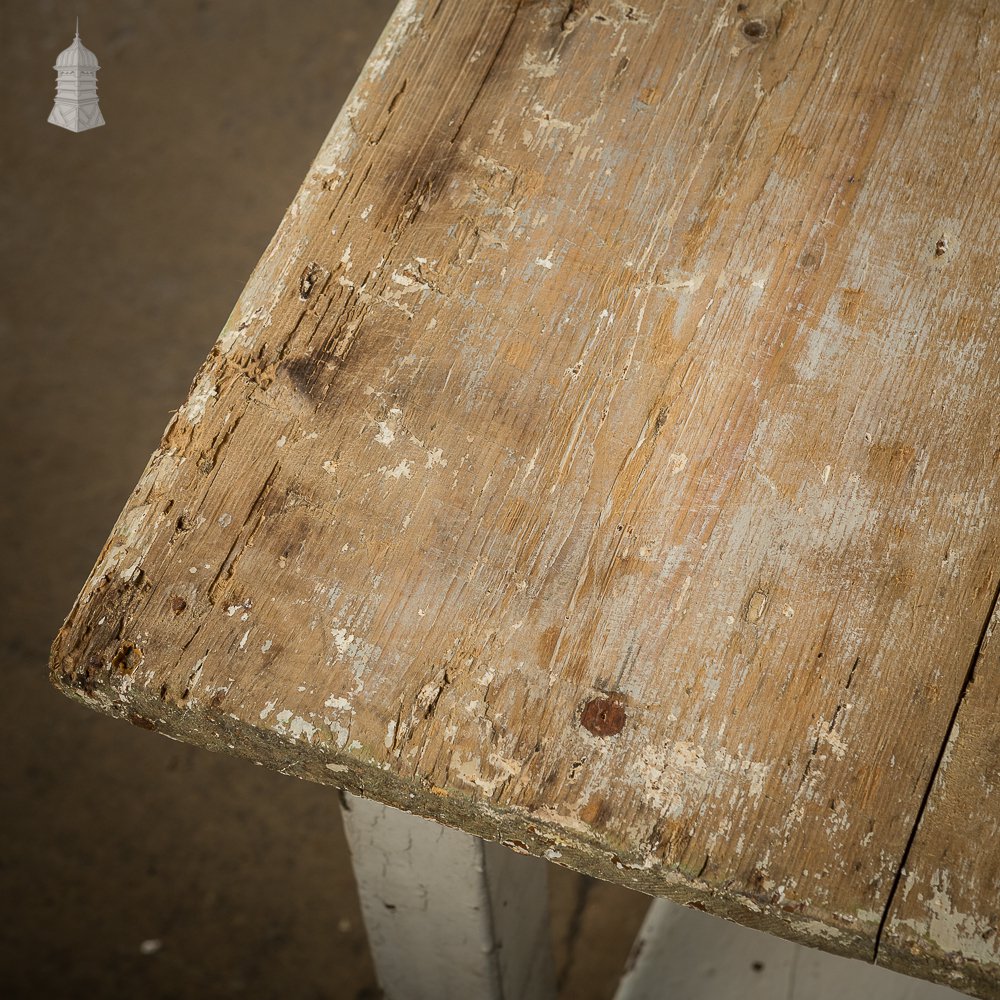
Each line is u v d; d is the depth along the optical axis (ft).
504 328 3.49
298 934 9.09
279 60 12.26
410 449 3.35
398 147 3.76
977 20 3.91
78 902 9.15
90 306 11.24
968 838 2.92
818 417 3.39
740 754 3.02
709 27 3.91
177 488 3.33
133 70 12.23
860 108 3.77
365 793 3.20
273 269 3.59
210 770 9.64
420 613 3.18
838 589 3.20
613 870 3.02
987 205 3.65
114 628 3.18
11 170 11.79
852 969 6.17
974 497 3.31
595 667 3.12
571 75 3.84
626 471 3.33
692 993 6.56
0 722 9.73
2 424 10.75
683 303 3.52
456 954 5.52
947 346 3.48
